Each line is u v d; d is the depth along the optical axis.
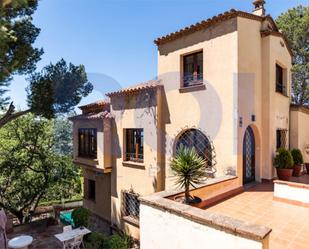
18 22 11.55
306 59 19.97
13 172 17.00
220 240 4.12
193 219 4.56
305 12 19.55
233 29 9.30
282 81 12.83
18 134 17.55
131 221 12.08
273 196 8.11
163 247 5.19
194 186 6.97
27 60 12.57
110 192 14.18
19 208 17.39
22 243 8.67
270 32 10.55
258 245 3.59
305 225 5.89
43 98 13.43
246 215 6.59
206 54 10.12
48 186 17.97
